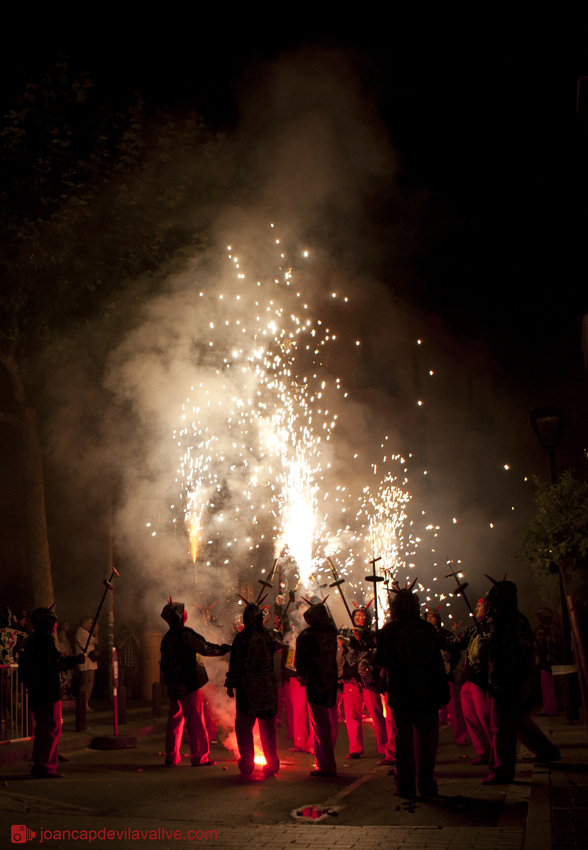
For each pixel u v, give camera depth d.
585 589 10.76
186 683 10.12
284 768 9.93
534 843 5.72
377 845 6.11
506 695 8.33
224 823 7.13
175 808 7.77
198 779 9.23
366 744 12.35
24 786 8.96
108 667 17.61
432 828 6.57
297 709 11.42
